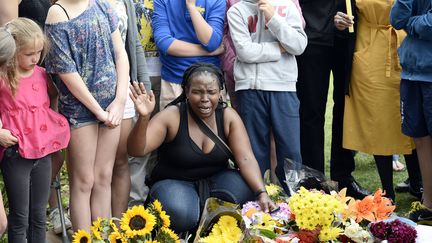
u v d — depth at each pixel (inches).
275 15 187.8
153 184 171.6
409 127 193.8
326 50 205.0
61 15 155.5
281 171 193.5
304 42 191.5
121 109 161.9
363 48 203.9
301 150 211.8
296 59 206.7
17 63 147.7
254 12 192.2
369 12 201.0
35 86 151.6
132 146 161.9
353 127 207.8
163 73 195.8
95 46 158.2
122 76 163.9
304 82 206.7
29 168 150.2
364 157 261.7
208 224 140.3
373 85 202.7
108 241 132.4
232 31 191.3
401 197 221.0
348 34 205.3
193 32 193.3
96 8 160.1
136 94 156.6
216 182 168.9
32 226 155.2
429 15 182.1
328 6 203.9
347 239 142.3
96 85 159.2
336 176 219.0
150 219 130.3
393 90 202.5
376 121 203.9
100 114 157.5
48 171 154.9
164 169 170.1
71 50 156.3
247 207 158.7
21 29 146.3
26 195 150.6
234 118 171.8
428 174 196.5
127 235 128.6
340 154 217.8
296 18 192.7
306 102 207.8
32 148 148.6
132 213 130.9
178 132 167.6
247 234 135.3
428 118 188.7
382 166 207.6
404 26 189.2
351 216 145.4
